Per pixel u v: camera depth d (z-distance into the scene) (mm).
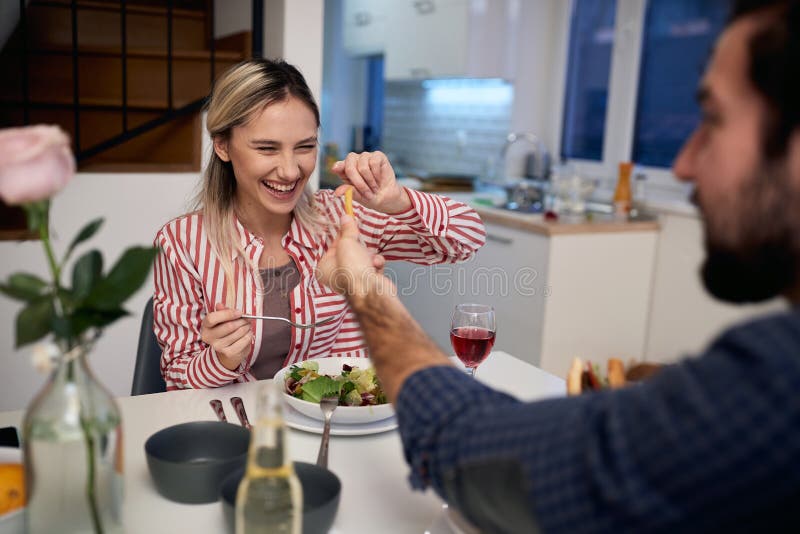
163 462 921
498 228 3320
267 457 713
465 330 1312
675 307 3217
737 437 473
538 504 560
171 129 2787
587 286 3141
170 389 1479
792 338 486
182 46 3355
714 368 503
